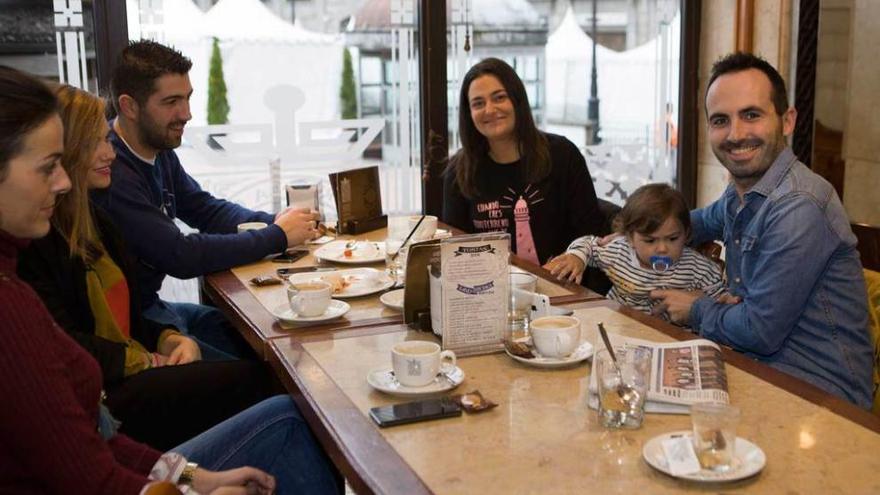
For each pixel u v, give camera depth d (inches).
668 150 171.9
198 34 144.6
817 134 147.6
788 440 54.3
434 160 158.1
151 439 86.0
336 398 62.5
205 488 63.1
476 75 122.7
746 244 84.0
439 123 157.2
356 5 151.6
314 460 72.2
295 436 71.7
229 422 71.7
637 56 168.2
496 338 72.5
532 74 163.0
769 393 61.9
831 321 80.7
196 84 146.3
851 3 140.8
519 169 125.8
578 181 128.0
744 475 48.9
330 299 82.7
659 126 171.6
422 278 78.7
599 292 109.4
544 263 127.1
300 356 71.6
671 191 101.5
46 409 51.8
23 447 51.9
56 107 56.1
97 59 137.4
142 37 140.6
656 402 60.1
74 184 83.9
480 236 71.5
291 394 67.7
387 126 157.1
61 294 84.8
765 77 83.2
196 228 127.0
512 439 55.4
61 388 52.9
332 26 151.3
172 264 100.7
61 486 52.8
